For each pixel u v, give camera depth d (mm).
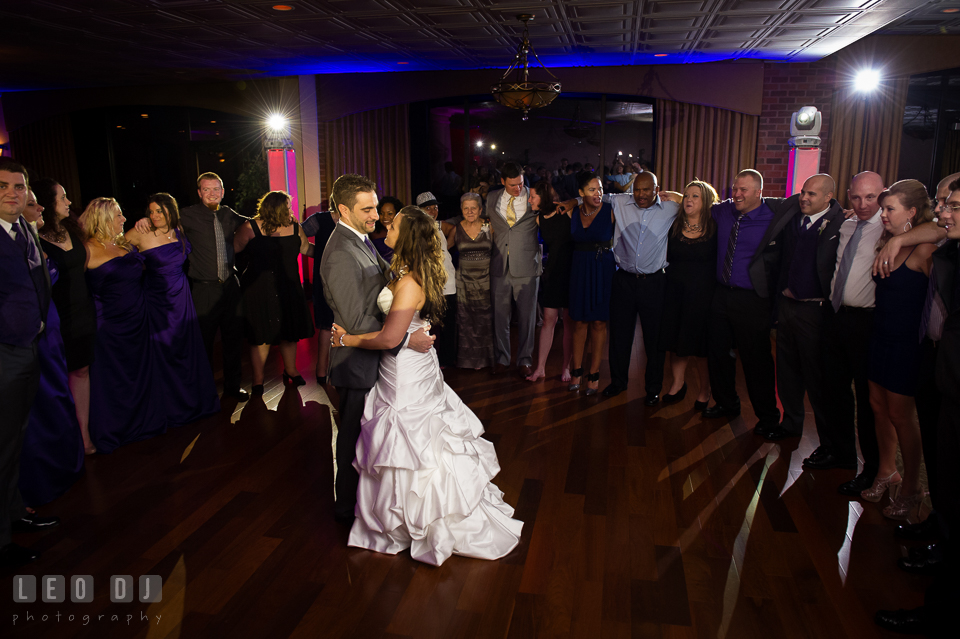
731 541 2568
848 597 2209
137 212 9359
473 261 4797
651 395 4156
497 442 3596
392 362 2473
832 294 2951
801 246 3184
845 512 2785
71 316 3145
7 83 8547
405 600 2215
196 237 4000
